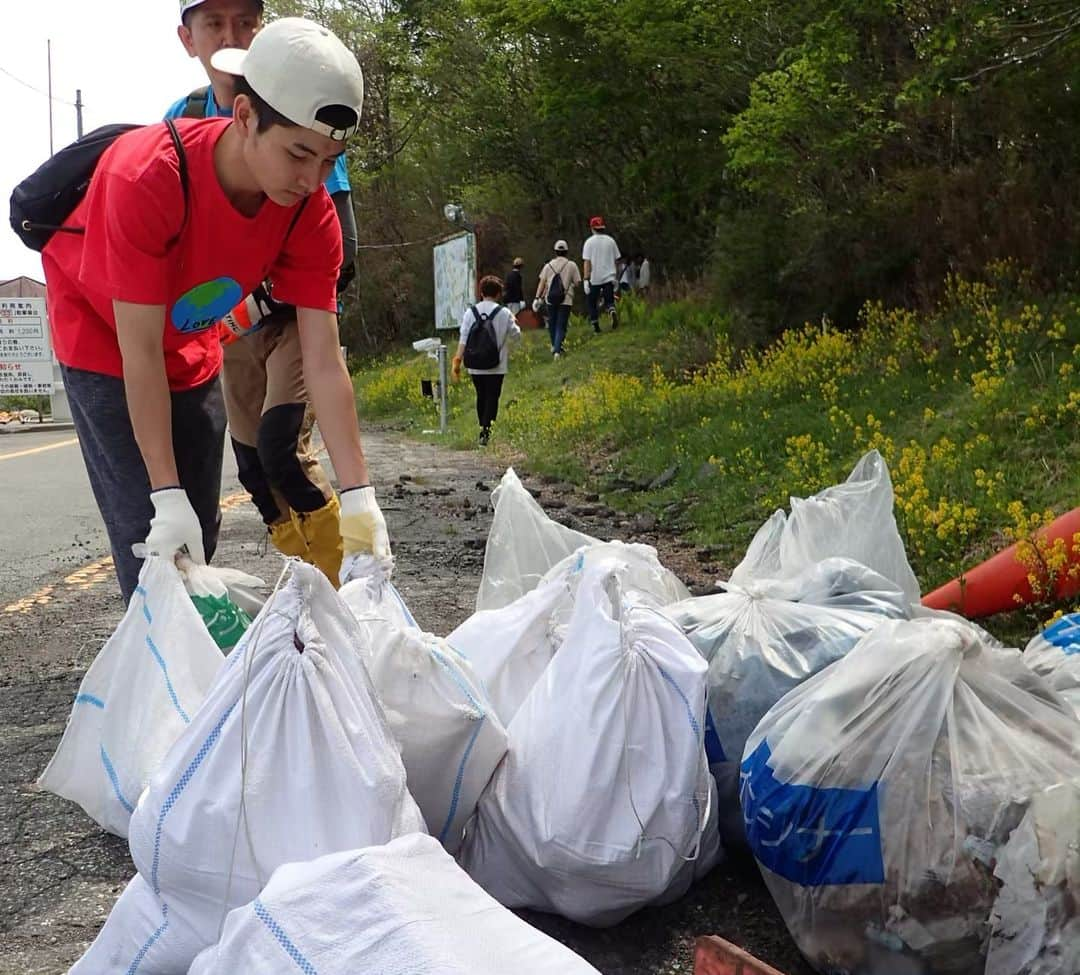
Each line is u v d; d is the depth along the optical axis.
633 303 19.69
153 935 2.12
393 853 1.69
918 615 2.98
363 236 32.62
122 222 2.71
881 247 11.56
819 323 12.12
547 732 2.46
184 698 2.57
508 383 17.12
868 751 2.19
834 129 11.80
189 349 3.36
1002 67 8.85
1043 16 9.24
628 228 23.95
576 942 2.41
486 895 1.69
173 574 2.69
